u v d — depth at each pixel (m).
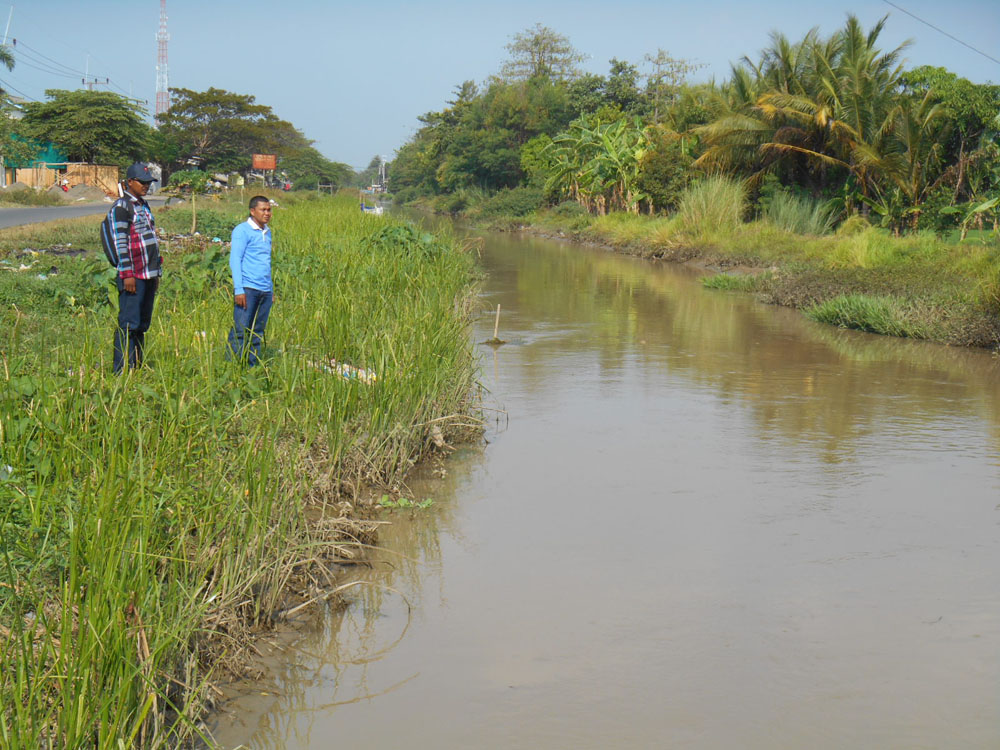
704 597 5.23
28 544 4.24
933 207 28.41
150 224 7.43
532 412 9.37
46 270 13.32
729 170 35.34
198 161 84.06
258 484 5.11
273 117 88.69
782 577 5.50
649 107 66.69
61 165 59.22
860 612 5.07
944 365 12.10
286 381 6.69
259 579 4.84
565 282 22.59
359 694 4.24
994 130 28.27
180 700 3.93
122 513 4.19
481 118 76.56
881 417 9.26
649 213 41.19
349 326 8.76
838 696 4.25
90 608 3.52
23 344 7.45
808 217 31.14
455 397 8.51
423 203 101.19
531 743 3.87
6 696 3.33
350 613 5.02
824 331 15.00
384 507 6.56
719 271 26.08
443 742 3.88
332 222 24.28
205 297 10.10
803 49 34.34
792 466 7.64
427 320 9.05
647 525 6.31
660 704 4.16
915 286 17.03
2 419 5.20
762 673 4.43
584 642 4.71
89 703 3.27
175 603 4.14
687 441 8.35
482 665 4.50
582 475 7.37
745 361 12.23
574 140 47.44
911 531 6.25
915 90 31.33
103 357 6.80
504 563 5.68
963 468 7.62
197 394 6.15
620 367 11.72
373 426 7.06
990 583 5.46
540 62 83.00
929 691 4.29
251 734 3.91
